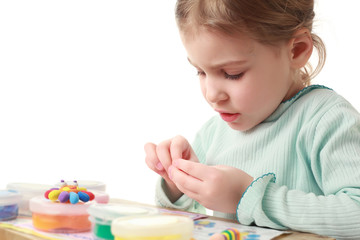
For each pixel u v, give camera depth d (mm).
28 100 1911
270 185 924
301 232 889
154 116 1894
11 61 1906
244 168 1077
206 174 921
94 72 1965
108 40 1963
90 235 829
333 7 1523
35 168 1869
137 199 1789
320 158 977
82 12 1966
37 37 1944
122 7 1947
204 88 1007
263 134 1062
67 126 1938
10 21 1930
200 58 954
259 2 943
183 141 1046
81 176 1898
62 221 841
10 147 1862
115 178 1891
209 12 934
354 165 941
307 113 1026
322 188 993
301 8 1003
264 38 943
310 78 1123
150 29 1913
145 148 1078
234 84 965
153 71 1907
